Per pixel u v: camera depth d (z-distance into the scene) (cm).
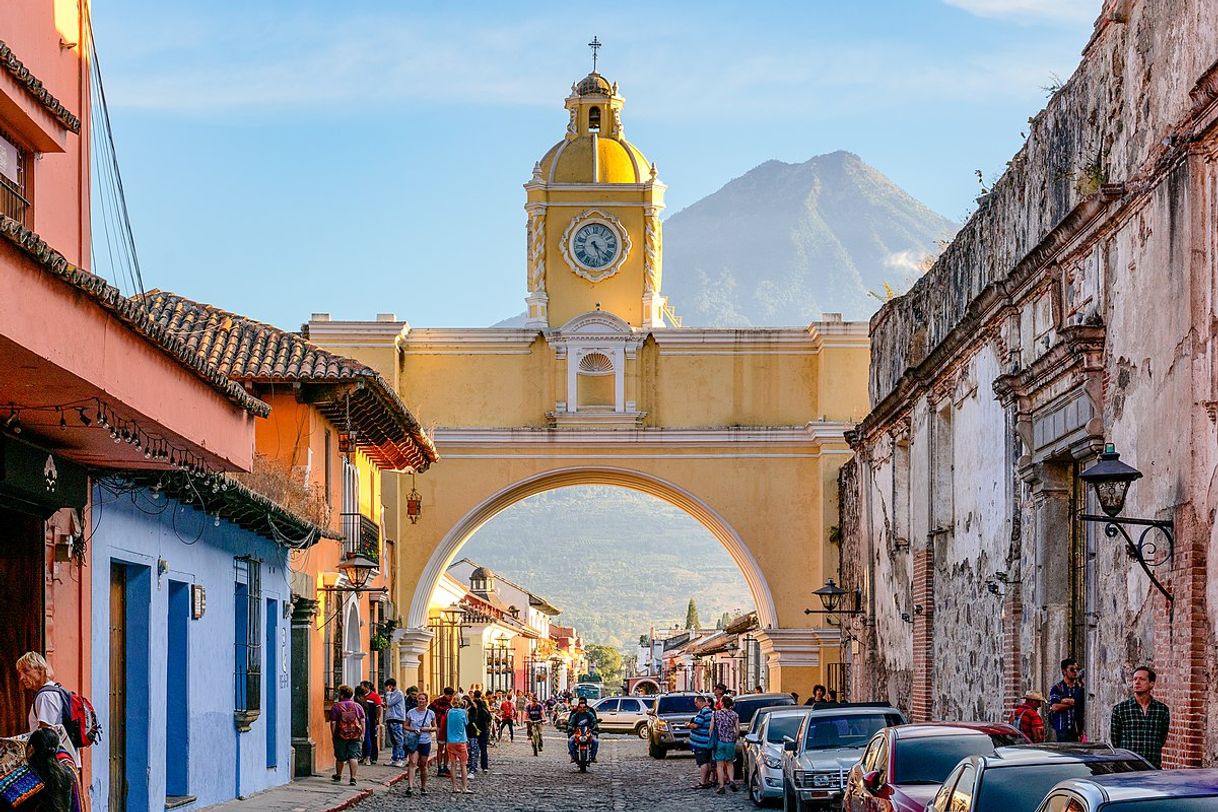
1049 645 1828
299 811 2014
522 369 3994
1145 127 1532
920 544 2622
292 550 2558
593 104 4112
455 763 2689
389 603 3634
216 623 2044
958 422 2369
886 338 3091
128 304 1214
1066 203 1794
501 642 8050
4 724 1350
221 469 1623
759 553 3956
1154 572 1474
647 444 3950
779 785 2312
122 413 1295
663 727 4119
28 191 1509
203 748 1969
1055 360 1750
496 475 3959
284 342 2750
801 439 3956
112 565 1688
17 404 1244
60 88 1593
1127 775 864
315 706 2752
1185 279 1395
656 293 4025
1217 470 1348
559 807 2370
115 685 1692
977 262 2259
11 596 1365
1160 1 1487
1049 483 1848
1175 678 1401
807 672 3922
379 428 3041
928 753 1405
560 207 4028
